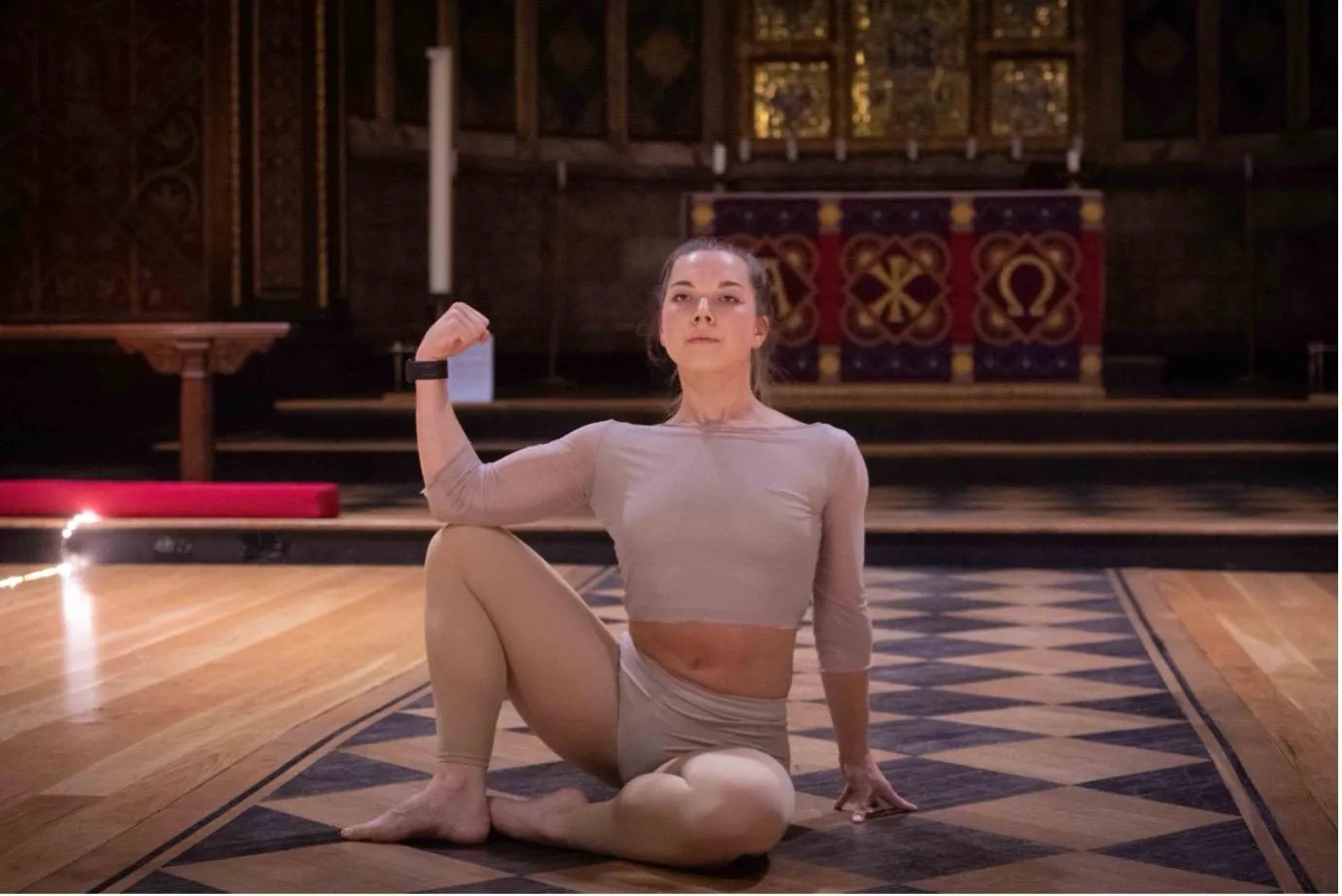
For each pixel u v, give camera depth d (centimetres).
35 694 436
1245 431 923
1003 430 926
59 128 1038
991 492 852
